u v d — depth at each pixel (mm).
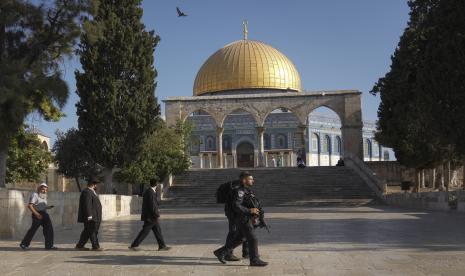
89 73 30922
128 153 31672
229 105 55594
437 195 31469
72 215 24625
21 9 22672
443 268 10375
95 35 25359
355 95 53938
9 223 17844
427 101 28156
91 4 24516
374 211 30922
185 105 55781
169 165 41812
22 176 39219
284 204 39094
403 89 36375
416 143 37812
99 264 11609
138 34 31875
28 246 15016
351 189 42125
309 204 38812
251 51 69688
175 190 44312
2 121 21250
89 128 31141
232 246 11617
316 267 10727
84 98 31188
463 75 26141
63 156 39844
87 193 14273
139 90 31672
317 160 78062
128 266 11289
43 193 14844
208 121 77250
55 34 24219
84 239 14328
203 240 16391
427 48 27844
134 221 26500
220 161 55031
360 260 11531
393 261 11312
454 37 26078
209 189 44188
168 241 16219
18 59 23594
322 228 19594
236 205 11180
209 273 10328
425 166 39594
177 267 11094
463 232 17484
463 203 28688
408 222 21984
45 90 21891
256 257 11070
